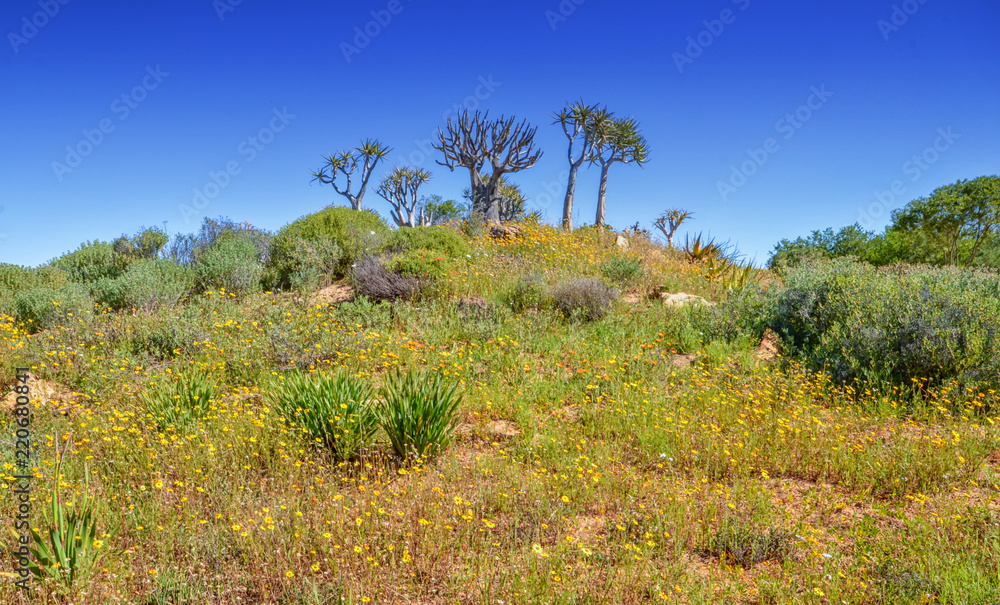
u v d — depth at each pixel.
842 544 3.82
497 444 5.48
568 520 4.15
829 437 5.65
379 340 9.28
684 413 6.42
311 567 3.36
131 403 6.50
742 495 4.55
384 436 5.61
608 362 8.22
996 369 6.92
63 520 3.34
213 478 4.57
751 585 3.41
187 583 3.29
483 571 3.53
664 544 3.84
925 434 5.57
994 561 3.41
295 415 5.40
